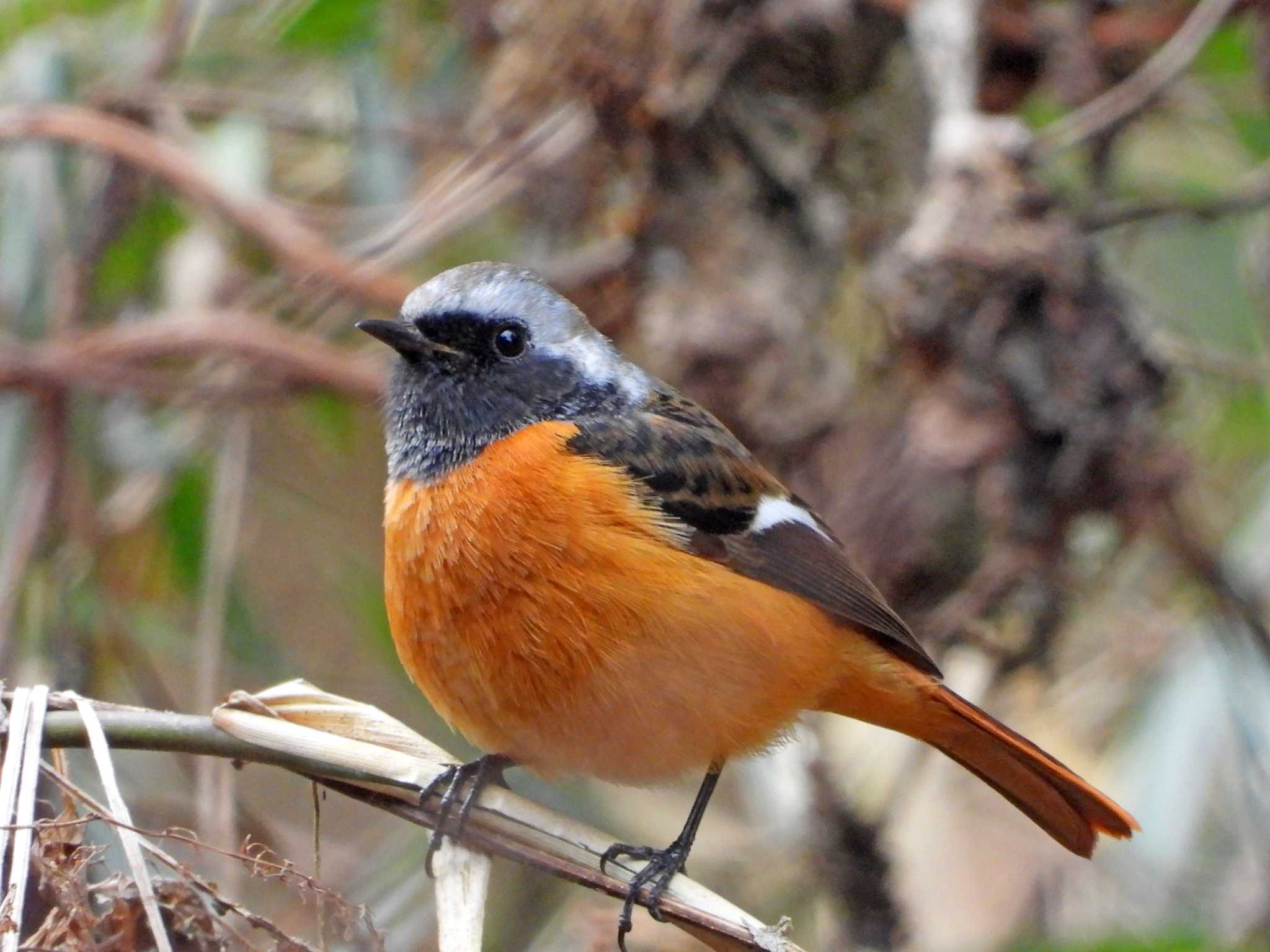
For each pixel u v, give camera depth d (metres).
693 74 11.18
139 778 9.93
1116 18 11.78
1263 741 11.02
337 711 6.68
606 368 8.70
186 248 12.57
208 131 12.87
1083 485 9.98
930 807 11.92
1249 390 12.31
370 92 12.36
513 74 11.62
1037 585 10.08
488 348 8.33
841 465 10.86
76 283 11.84
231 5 12.48
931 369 10.05
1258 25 11.30
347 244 12.98
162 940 5.55
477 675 7.66
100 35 12.84
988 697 11.03
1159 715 11.52
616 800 12.04
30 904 6.00
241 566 12.27
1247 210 11.57
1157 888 11.27
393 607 7.94
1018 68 11.90
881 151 11.77
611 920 9.22
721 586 7.86
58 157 12.01
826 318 11.46
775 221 11.48
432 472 8.07
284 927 8.64
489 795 6.82
